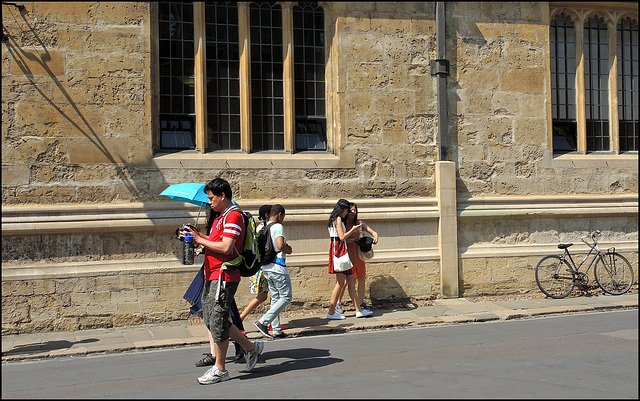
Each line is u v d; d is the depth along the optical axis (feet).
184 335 29.66
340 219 32.04
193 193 26.40
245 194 33.78
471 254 37.04
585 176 39.60
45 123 31.07
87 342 28.35
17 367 24.67
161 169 32.50
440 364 23.16
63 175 31.27
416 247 36.29
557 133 40.32
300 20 35.70
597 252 38.50
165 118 33.71
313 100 35.94
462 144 37.45
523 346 25.96
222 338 21.53
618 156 40.70
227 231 21.40
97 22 31.86
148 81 32.42
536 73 38.81
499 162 38.04
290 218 33.71
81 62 31.58
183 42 33.88
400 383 20.56
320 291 34.47
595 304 35.55
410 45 36.52
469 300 36.58
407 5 36.55
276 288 28.55
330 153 35.68
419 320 31.83
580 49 40.42
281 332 29.37
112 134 31.94
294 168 34.47
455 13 37.58
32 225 30.27
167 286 32.09
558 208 38.50
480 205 37.45
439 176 36.42
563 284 38.22
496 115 38.06
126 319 31.45
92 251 31.32
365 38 35.88
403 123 36.35
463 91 37.55
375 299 35.37
